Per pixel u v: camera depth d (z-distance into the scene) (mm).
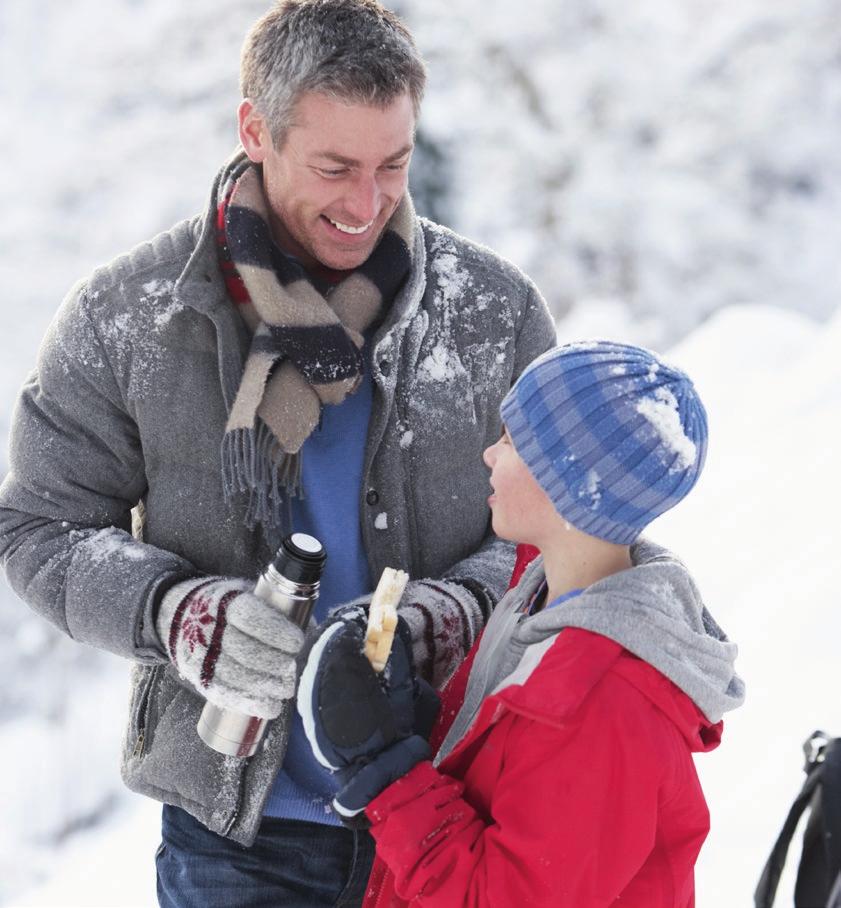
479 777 2334
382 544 2859
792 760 3998
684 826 2312
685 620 2336
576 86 18062
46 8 17656
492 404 2949
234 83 17062
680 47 18266
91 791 16594
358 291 2750
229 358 2689
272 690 2523
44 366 2816
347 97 2516
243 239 2648
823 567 5109
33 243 17062
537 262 17922
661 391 2258
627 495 2248
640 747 2150
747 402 7742
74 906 5164
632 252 18078
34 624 17188
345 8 2557
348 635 2432
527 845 2162
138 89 17266
